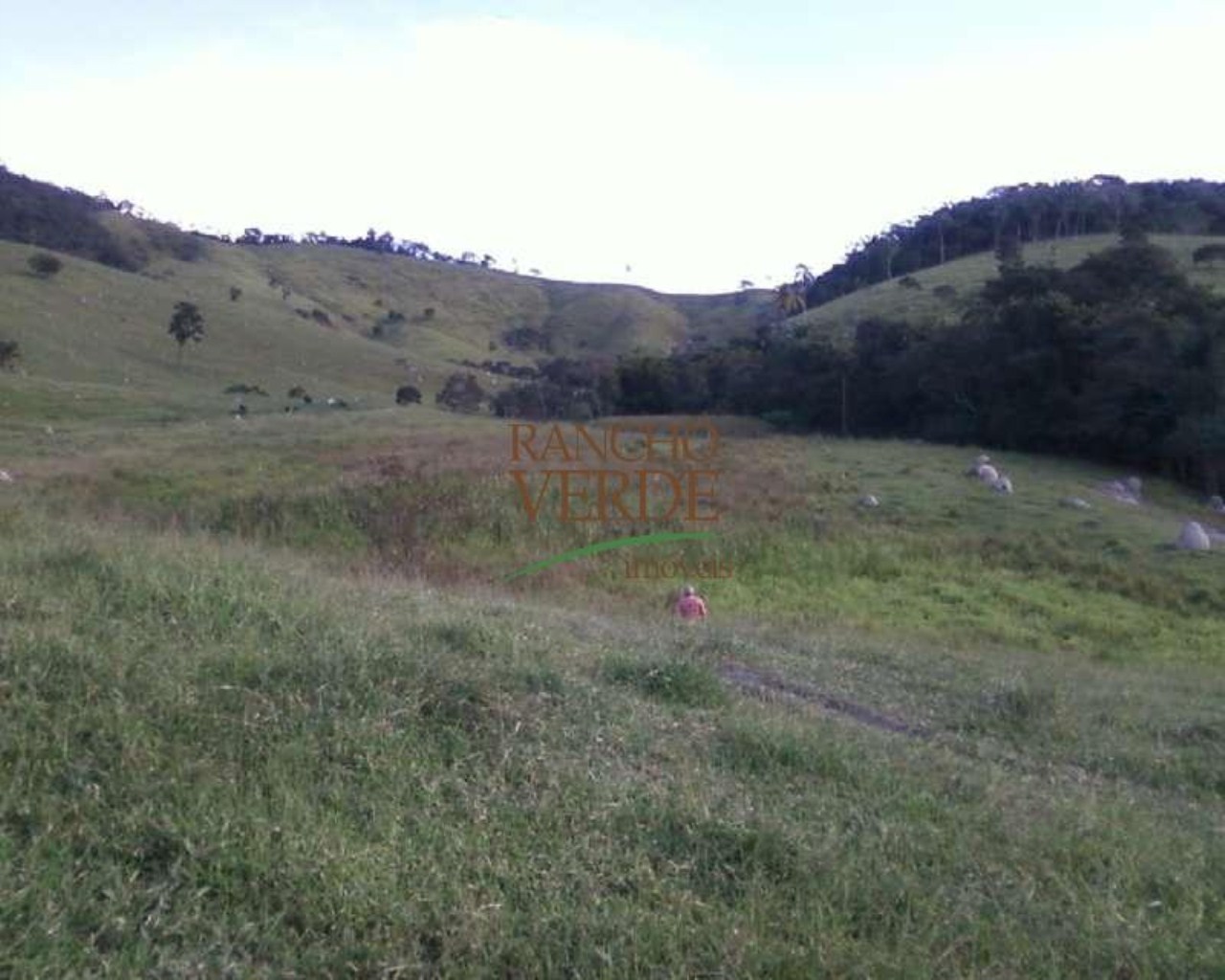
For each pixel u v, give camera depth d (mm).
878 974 3752
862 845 4766
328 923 3777
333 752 4938
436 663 6062
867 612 17156
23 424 38906
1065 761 7363
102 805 4266
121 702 5051
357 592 8664
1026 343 34969
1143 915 4465
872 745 6504
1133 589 19594
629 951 3746
